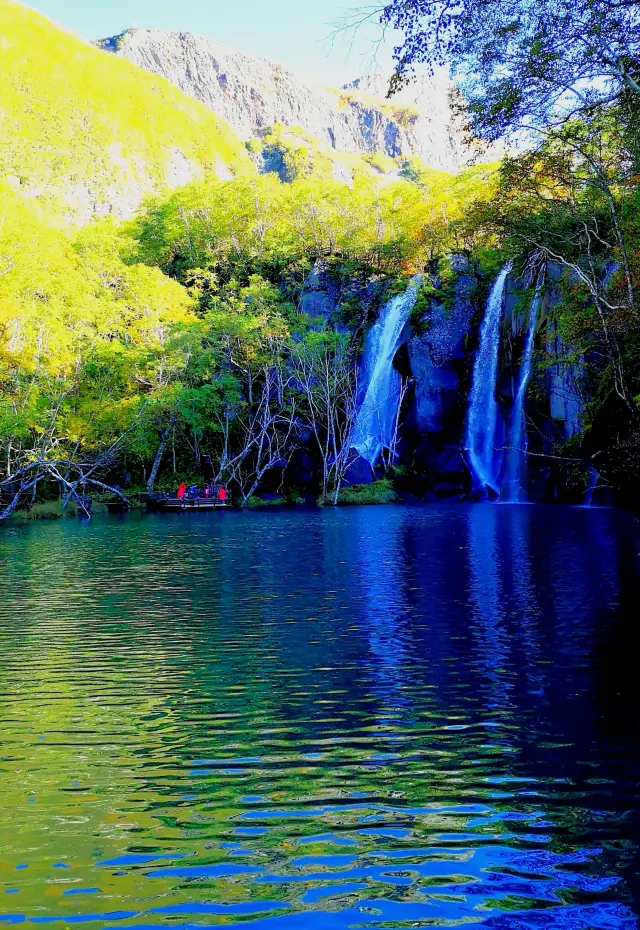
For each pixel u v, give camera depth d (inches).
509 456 2271.2
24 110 7007.9
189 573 849.5
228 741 337.4
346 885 221.6
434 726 349.7
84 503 2108.8
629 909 208.1
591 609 596.4
